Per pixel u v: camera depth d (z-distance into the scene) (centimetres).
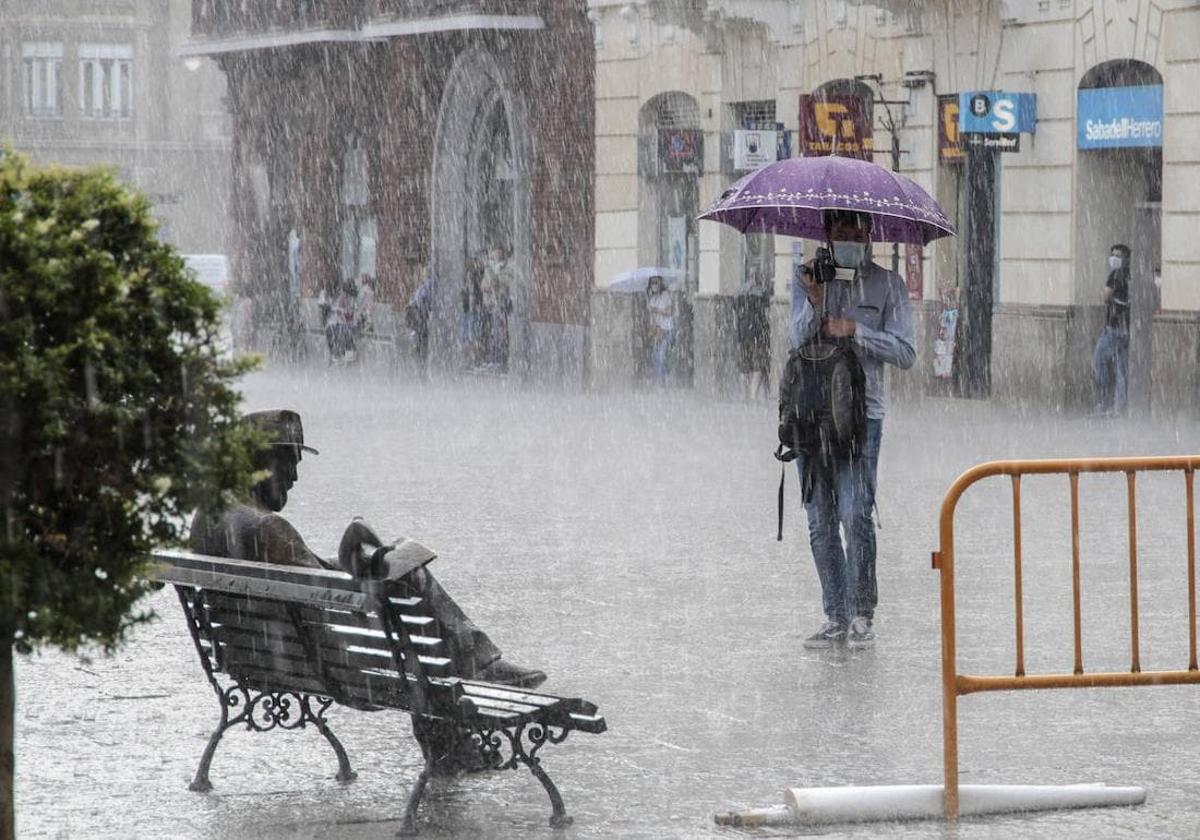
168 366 989
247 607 1330
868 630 1895
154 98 13625
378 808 1323
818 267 1906
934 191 5275
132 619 1024
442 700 1239
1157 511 2830
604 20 6488
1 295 934
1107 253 4884
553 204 6862
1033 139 4981
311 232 8806
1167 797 1336
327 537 2708
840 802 1273
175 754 1477
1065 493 3088
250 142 9538
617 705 1642
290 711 1625
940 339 5234
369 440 4400
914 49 5319
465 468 3684
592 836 1249
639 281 6281
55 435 945
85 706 1642
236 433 1006
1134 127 4722
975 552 2480
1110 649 1859
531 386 6712
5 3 13462
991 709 1617
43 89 13588
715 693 1689
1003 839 1231
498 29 6969
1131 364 4841
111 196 980
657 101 6362
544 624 2027
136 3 13588
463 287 7569
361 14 8200
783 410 1894
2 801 1009
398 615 1224
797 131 5753
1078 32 4847
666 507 3023
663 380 6275
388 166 8069
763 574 2350
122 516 988
